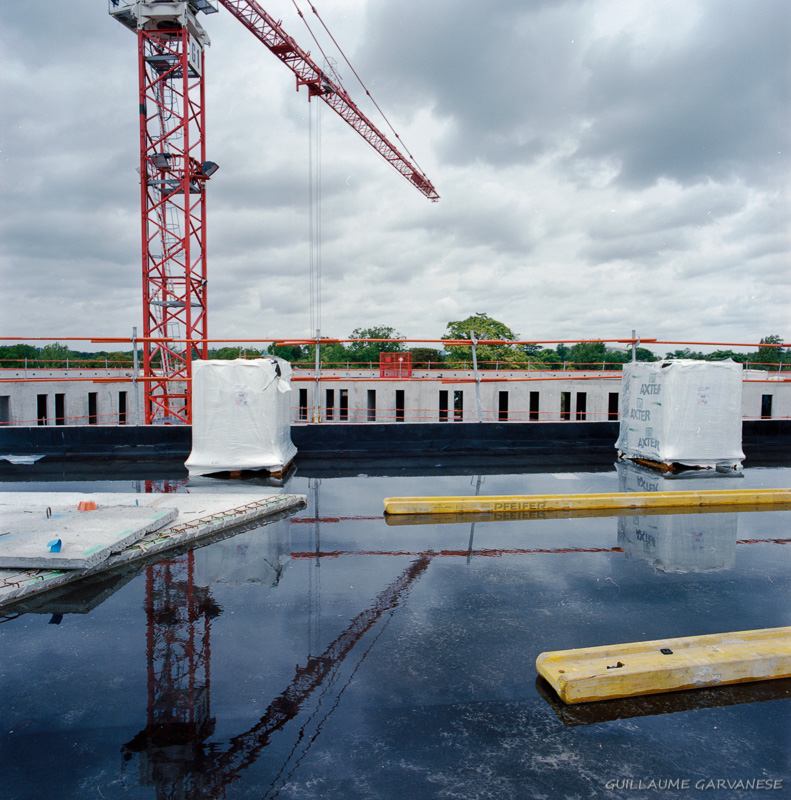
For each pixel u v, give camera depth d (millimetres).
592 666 2158
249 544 3982
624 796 1609
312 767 1721
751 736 1884
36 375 22234
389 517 4797
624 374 8180
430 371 28766
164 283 23578
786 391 24594
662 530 4402
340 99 40656
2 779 1664
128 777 1678
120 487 6039
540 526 4543
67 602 2943
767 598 3020
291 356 50344
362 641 2504
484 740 1850
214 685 2148
